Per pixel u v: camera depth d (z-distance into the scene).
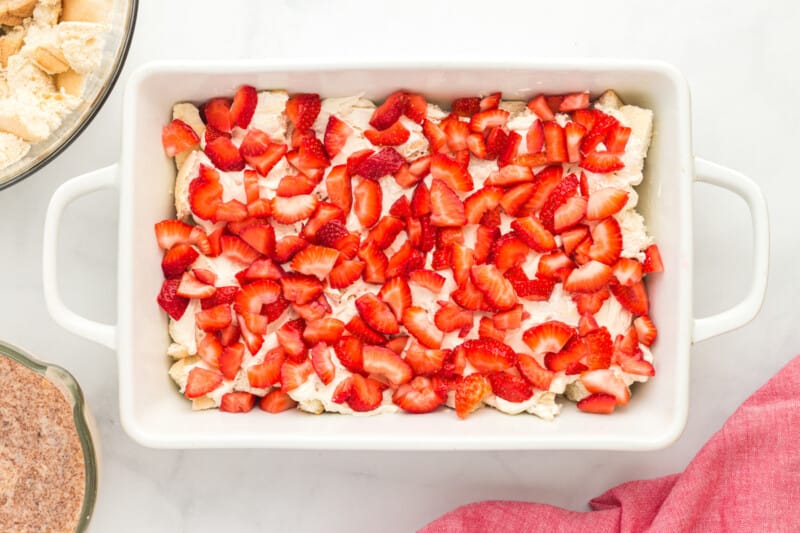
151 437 0.87
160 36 0.96
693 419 0.98
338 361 0.91
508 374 0.90
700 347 0.98
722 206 0.97
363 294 0.91
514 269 0.91
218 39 0.97
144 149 0.88
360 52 0.96
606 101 0.90
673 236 0.88
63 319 0.87
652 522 0.93
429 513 0.98
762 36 0.97
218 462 0.98
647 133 0.90
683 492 0.92
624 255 0.90
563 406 0.92
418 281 0.91
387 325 0.90
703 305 0.98
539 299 0.91
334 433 0.87
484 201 0.90
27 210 0.97
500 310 0.90
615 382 0.90
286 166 0.91
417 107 0.90
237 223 0.91
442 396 0.90
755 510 0.92
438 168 0.90
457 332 0.91
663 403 0.89
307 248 0.90
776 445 0.92
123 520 0.98
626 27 0.97
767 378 0.97
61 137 0.92
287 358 0.91
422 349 0.90
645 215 0.92
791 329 0.98
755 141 0.97
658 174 0.90
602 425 0.89
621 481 0.97
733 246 0.97
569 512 0.94
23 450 0.95
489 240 0.91
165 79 0.88
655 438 0.87
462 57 0.87
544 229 0.90
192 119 0.91
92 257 0.98
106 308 0.97
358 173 0.90
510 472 0.98
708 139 0.97
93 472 0.92
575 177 0.90
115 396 0.98
